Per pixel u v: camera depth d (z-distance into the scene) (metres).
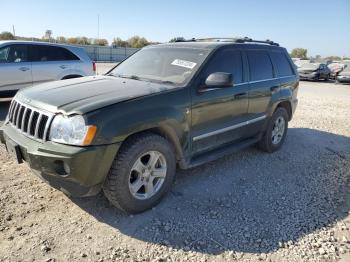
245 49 4.75
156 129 3.45
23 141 3.12
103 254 2.79
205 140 4.05
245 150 5.63
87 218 3.29
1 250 2.75
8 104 8.64
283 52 5.75
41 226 3.11
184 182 4.22
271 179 4.50
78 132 2.84
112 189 3.13
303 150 5.88
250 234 3.18
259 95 4.84
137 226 3.20
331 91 17.05
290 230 3.28
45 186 3.86
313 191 4.21
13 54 8.03
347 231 3.32
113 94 3.28
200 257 2.82
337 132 7.37
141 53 4.82
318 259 2.87
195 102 3.73
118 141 2.98
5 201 3.48
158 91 3.45
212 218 3.41
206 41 4.82
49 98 3.21
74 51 9.07
